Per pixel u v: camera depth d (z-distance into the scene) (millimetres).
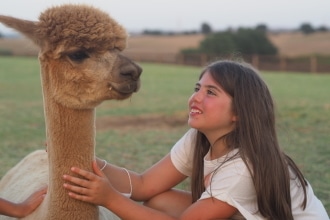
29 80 25516
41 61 3195
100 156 8031
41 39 3145
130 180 3877
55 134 3172
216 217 3365
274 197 3383
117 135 10078
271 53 50906
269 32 82625
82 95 3121
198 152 3775
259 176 3342
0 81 24625
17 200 3982
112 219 3969
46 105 3217
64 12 3133
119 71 3111
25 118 12383
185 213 3400
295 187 3596
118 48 3209
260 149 3393
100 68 3109
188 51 49562
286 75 33500
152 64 45562
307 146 8836
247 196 3396
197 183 3801
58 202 3209
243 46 50125
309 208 3561
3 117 12516
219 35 50094
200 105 3518
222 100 3477
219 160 3564
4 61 42625
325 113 13266
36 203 3537
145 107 14797
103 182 3182
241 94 3455
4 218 4039
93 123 3244
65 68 3102
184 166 3945
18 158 7879
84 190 3150
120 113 13461
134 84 3178
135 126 11367
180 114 13281
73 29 3070
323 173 6980
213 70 3545
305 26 81250
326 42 65500
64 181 3186
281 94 19391
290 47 62219
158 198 3990
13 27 3156
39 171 4320
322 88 22750
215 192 3350
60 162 3180
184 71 35656
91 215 3250
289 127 10883
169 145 9062
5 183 4684
